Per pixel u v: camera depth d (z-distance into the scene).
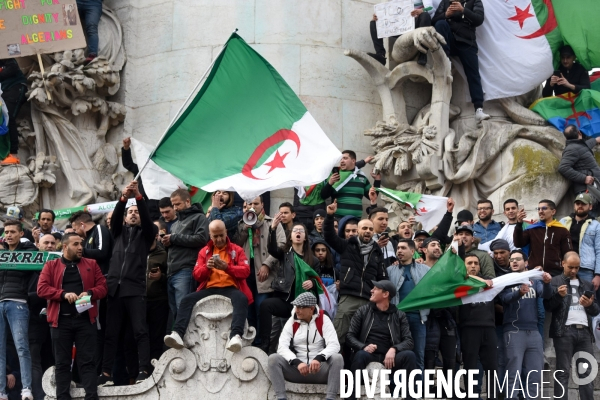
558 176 26.08
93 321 20.72
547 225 22.95
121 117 27.73
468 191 26.58
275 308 21.44
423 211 25.08
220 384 20.91
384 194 26.30
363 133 27.48
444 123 26.70
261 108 22.50
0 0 26.58
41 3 26.72
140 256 21.59
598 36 27.27
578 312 21.78
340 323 21.41
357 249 21.66
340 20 28.05
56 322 20.53
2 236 23.03
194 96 22.50
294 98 22.62
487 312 21.38
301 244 21.83
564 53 27.47
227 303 21.05
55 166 26.94
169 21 28.30
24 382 21.47
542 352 21.62
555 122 26.72
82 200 26.69
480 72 27.05
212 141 22.20
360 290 21.47
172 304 21.89
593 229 23.39
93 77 27.16
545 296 21.77
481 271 21.78
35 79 26.88
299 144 22.33
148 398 20.95
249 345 21.02
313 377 20.42
